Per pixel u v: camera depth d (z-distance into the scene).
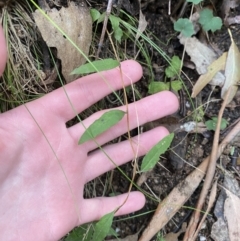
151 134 0.26
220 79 0.28
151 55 0.28
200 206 0.28
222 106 0.27
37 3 0.25
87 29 0.25
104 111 0.25
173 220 0.28
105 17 0.25
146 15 0.28
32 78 0.25
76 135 0.25
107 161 0.26
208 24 0.27
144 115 0.25
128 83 0.25
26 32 0.25
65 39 0.24
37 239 0.24
